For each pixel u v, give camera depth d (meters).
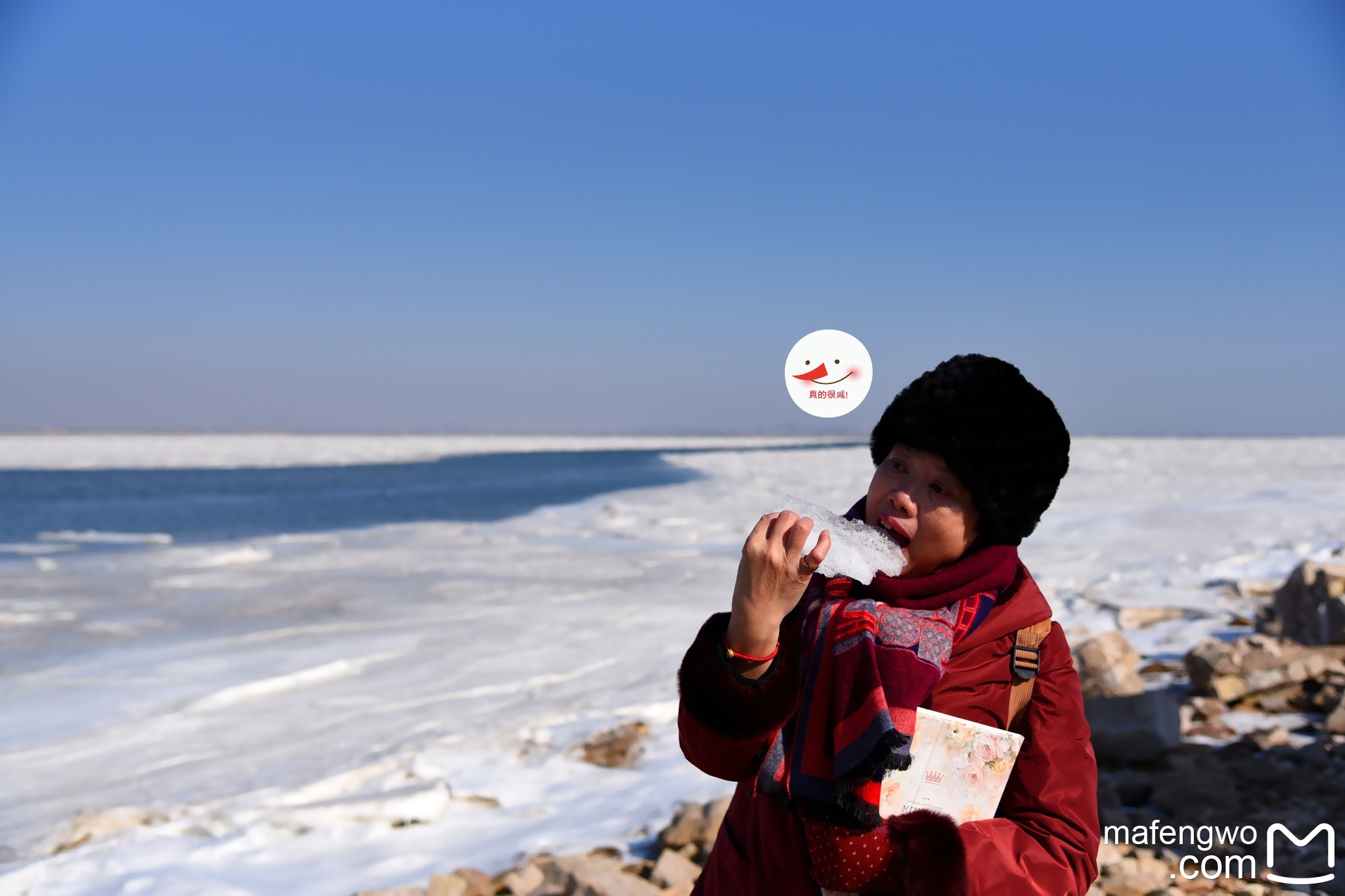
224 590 12.44
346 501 31.69
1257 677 6.05
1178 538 16.48
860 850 1.17
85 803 5.32
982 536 1.37
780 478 42.62
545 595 11.98
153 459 86.06
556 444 173.75
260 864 4.32
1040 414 1.33
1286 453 67.25
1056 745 1.29
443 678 8.09
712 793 4.98
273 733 6.67
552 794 5.25
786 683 1.23
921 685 1.21
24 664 8.55
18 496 35.88
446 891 3.80
